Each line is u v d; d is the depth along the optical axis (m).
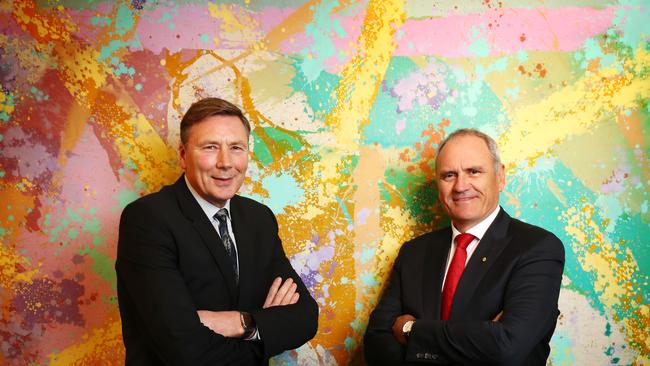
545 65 2.72
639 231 2.69
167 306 1.82
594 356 2.68
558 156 2.71
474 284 2.17
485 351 1.96
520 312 2.01
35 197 2.63
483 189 2.28
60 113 2.65
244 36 2.72
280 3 2.74
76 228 2.64
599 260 2.70
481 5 2.73
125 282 1.92
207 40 2.71
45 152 2.63
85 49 2.66
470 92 2.73
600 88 2.71
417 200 2.75
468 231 2.33
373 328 2.31
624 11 2.71
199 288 1.96
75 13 2.66
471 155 2.29
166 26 2.70
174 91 2.69
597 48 2.71
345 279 2.75
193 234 1.97
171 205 2.01
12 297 2.62
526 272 2.10
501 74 2.73
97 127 2.66
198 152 1.99
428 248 2.44
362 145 2.75
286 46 2.74
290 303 2.08
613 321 2.69
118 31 2.68
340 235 2.75
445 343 2.04
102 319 2.65
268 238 2.21
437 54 2.74
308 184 2.75
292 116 2.74
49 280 2.63
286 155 2.74
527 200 2.71
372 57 2.75
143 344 1.94
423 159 2.74
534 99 2.72
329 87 2.74
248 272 2.07
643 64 2.70
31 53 2.63
